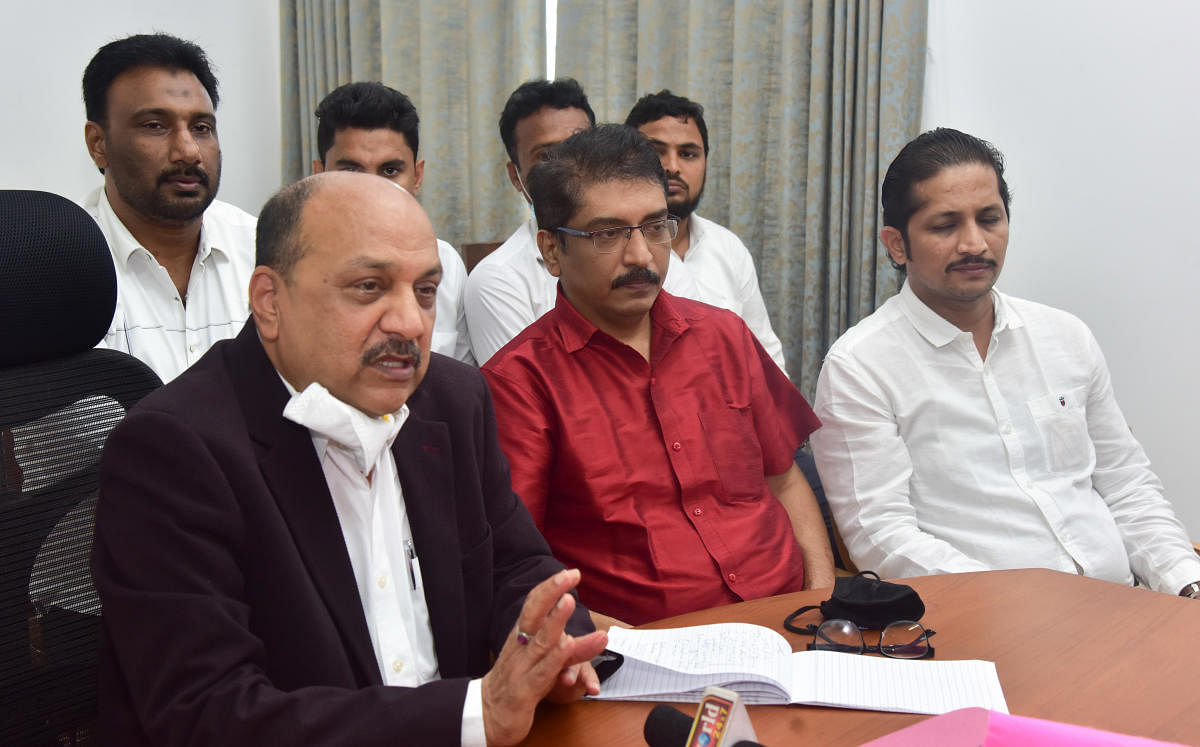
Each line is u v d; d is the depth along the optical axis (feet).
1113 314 9.46
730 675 3.61
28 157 10.32
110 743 3.52
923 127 10.17
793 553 5.75
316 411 3.55
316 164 9.18
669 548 5.41
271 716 3.16
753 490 5.79
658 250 5.50
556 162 5.52
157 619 3.28
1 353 3.88
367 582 3.92
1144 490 6.65
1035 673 3.76
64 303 4.01
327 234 3.52
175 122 6.59
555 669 3.14
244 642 3.34
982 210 6.14
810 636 4.20
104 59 6.56
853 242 10.09
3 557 3.72
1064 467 6.52
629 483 5.46
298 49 12.80
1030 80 9.55
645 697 3.66
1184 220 8.95
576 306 5.74
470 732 3.17
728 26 10.57
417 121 8.75
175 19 11.84
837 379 6.59
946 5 9.87
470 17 11.89
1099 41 9.14
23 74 10.21
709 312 6.13
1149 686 3.65
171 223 6.82
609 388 5.60
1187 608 4.35
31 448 3.85
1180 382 9.18
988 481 6.39
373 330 3.57
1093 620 4.24
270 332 3.72
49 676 3.82
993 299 6.57
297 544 3.67
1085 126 9.33
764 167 10.62
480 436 4.44
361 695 3.25
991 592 4.59
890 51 9.50
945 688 3.63
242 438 3.64
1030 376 6.51
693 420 5.66
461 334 9.11
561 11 11.43
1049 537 6.28
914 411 6.46
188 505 3.41
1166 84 8.86
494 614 4.27
